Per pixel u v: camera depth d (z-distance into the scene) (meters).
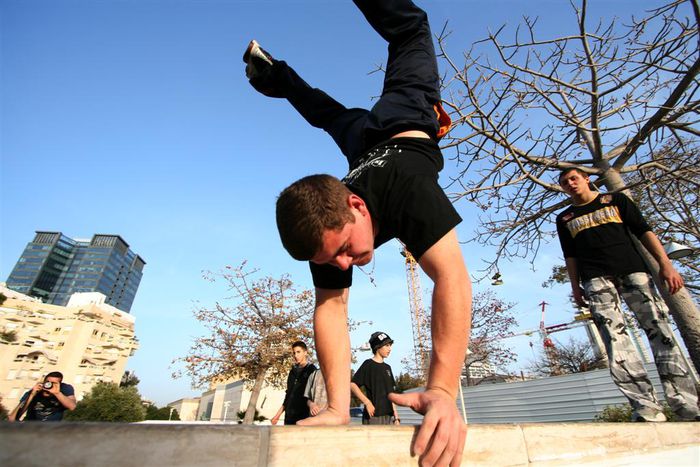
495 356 15.76
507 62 4.25
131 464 0.55
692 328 3.25
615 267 2.44
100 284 106.75
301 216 1.17
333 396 1.28
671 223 4.50
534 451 1.08
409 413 13.20
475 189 4.51
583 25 4.16
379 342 5.04
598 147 4.42
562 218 2.85
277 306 14.12
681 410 2.08
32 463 0.49
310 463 0.70
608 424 1.34
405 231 1.24
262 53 2.20
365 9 1.96
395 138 1.53
